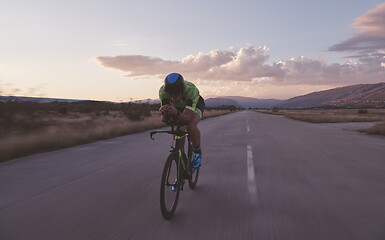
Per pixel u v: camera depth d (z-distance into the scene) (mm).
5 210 3199
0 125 8828
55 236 2516
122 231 2619
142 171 5336
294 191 3914
